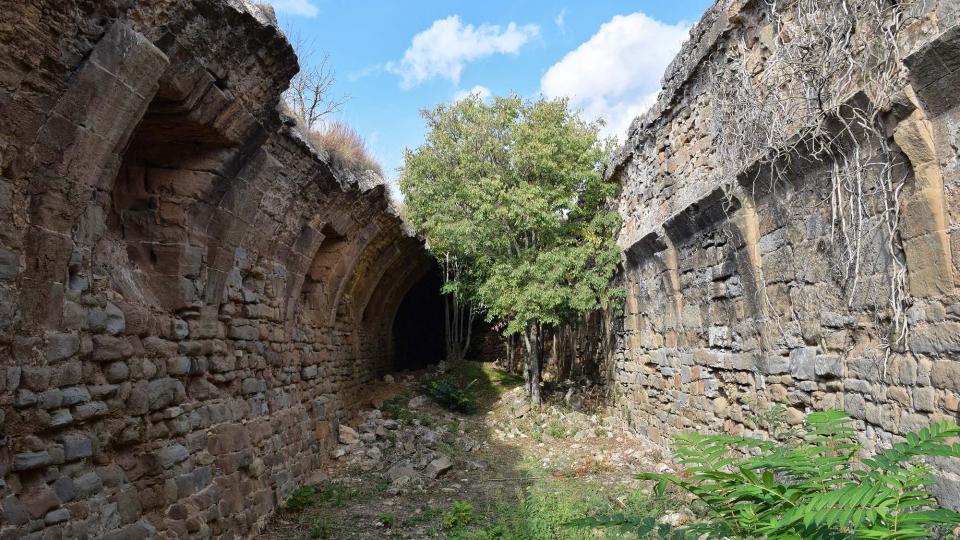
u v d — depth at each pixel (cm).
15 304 354
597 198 1336
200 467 555
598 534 572
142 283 530
